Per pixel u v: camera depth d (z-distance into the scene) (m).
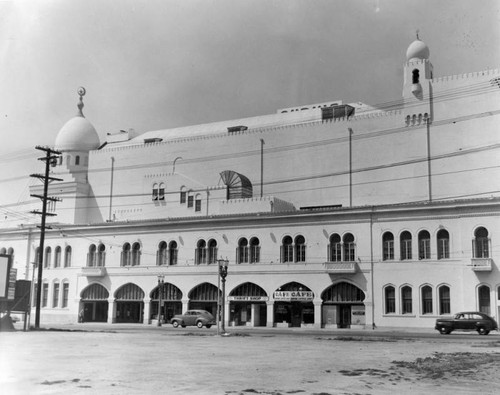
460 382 17.11
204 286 67.25
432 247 55.00
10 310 47.41
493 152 65.00
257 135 79.50
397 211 57.03
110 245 74.44
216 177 82.19
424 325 53.91
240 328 59.47
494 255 52.00
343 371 19.58
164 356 24.64
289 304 62.03
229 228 66.38
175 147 86.38
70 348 28.34
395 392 15.16
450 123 67.81
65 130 96.00
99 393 14.48
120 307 73.12
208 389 15.34
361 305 57.88
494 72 66.50
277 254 62.84
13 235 82.56
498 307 51.34
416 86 69.88
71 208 88.69
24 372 18.42
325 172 73.94
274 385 16.25
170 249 70.31
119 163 90.94
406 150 69.62
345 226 59.66
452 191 66.44
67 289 76.94
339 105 78.88
